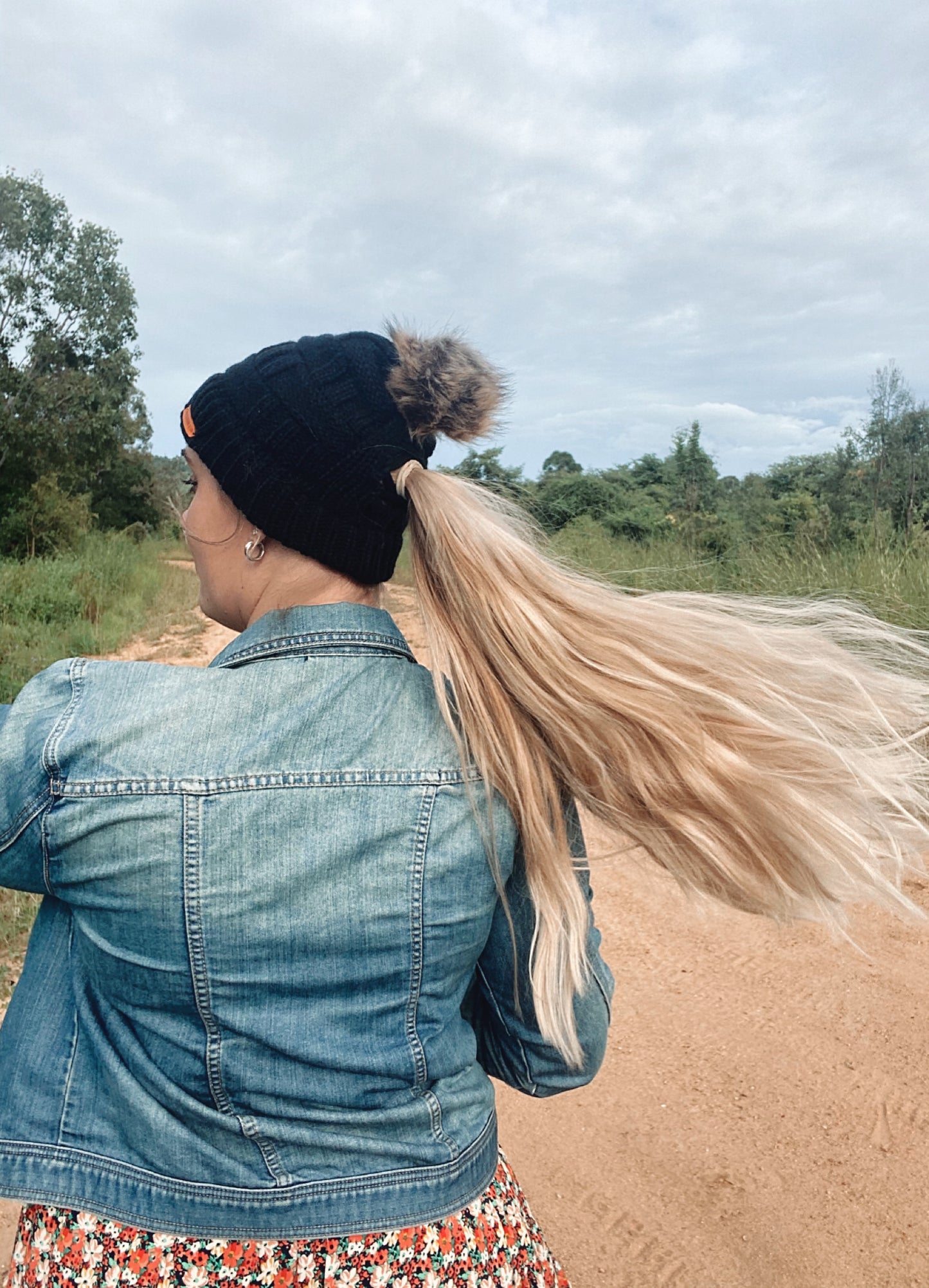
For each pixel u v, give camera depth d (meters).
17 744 0.92
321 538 0.99
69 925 1.00
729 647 1.06
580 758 0.98
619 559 12.39
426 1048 0.95
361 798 0.92
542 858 0.97
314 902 0.89
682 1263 2.40
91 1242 0.91
